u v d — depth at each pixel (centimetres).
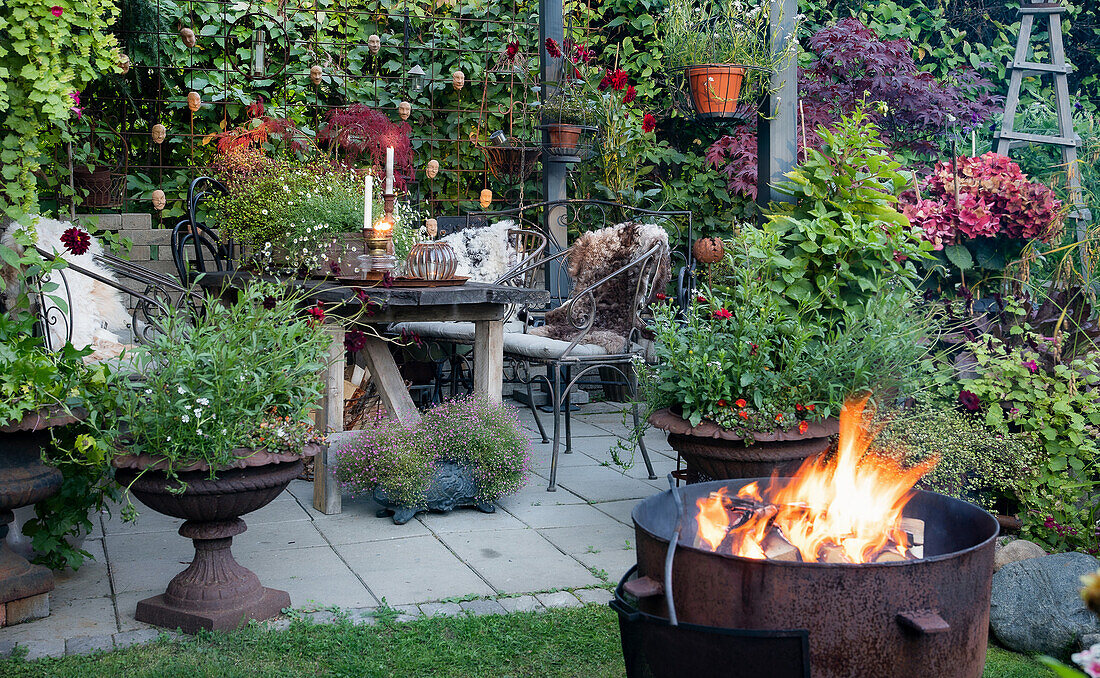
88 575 301
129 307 513
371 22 621
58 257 344
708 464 318
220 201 448
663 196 660
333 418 370
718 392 312
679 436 320
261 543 334
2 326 271
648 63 654
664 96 664
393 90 627
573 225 642
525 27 649
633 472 442
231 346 264
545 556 324
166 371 253
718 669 176
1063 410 310
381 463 353
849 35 632
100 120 556
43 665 233
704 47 421
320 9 604
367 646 248
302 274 414
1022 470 312
